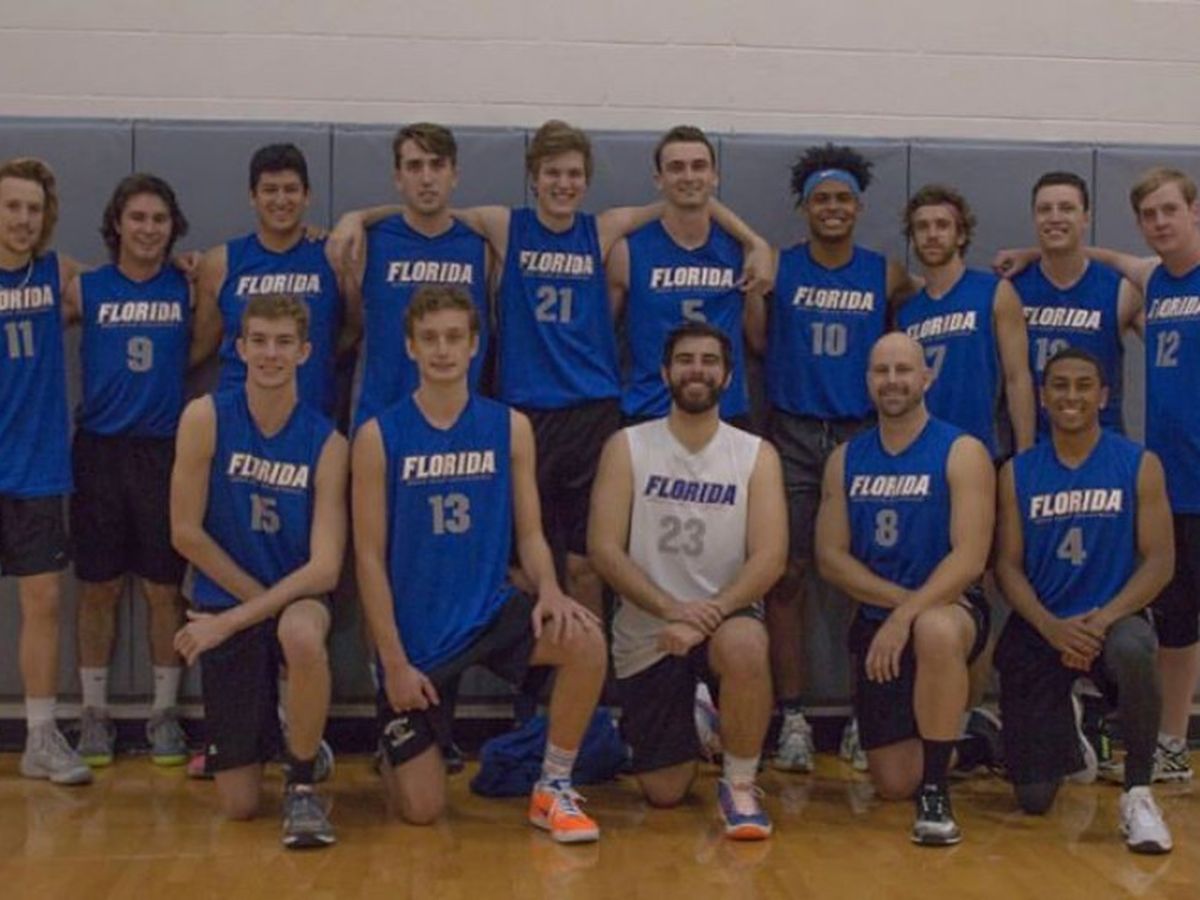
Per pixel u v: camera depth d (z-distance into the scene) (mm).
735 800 4027
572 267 4699
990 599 5043
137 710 4969
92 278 4703
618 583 4168
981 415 4711
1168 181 4449
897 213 5121
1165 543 4199
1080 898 3473
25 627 4539
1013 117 5504
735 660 3969
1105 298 4785
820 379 4820
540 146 4586
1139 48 5523
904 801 4371
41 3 5250
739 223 4820
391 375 4625
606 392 4699
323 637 3938
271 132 4977
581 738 4082
